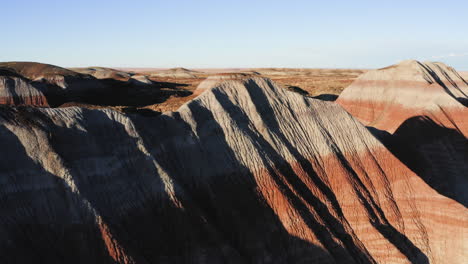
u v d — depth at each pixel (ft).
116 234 67.77
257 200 90.07
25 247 59.57
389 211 101.96
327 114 114.52
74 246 64.13
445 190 138.51
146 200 76.13
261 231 85.87
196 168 88.79
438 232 97.66
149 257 70.18
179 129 91.97
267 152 98.27
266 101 108.68
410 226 99.96
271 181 93.04
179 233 75.72
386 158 111.65
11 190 62.80
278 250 84.79
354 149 110.73
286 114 108.88
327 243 88.84
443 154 152.97
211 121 97.66
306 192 97.09
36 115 72.90
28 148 67.97
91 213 67.15
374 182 106.63
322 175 102.73
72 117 76.43
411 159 146.61
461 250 92.73
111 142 78.54
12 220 60.54
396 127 179.73
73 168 69.97
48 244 62.18
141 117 87.92
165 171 81.15
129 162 78.64
